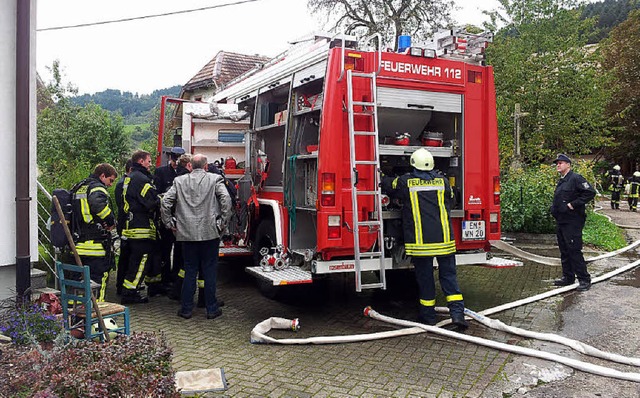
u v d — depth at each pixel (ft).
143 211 20.51
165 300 21.71
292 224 19.53
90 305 12.85
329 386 12.66
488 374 13.41
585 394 12.17
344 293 22.59
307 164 19.63
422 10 70.85
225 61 70.95
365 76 17.66
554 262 26.27
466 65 19.69
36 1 15.96
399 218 18.66
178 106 27.35
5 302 14.85
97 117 56.24
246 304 20.85
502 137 55.72
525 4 62.85
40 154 52.70
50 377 8.62
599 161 109.19
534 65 60.59
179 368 13.74
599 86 62.03
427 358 14.56
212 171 21.79
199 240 18.04
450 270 17.53
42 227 21.53
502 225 37.42
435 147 19.56
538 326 17.52
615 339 16.12
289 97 19.84
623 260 29.99
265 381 12.94
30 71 15.79
